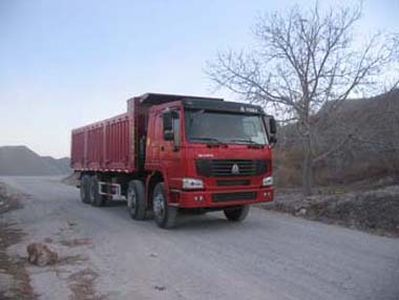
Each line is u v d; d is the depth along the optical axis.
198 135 11.67
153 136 13.15
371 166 21.22
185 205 11.45
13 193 25.39
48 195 24.31
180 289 7.17
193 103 11.79
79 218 14.90
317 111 17.50
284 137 18.12
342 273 7.86
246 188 12.07
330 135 17.50
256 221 13.61
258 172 12.27
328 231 11.77
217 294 6.89
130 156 14.32
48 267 8.65
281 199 17.38
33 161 80.56
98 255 9.54
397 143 17.22
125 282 7.61
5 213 16.64
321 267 8.26
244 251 9.61
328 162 22.31
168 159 12.20
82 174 20.86
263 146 12.46
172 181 11.98
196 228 12.57
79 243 10.76
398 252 9.34
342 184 21.12
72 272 8.28
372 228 12.06
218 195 11.70
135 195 14.22
